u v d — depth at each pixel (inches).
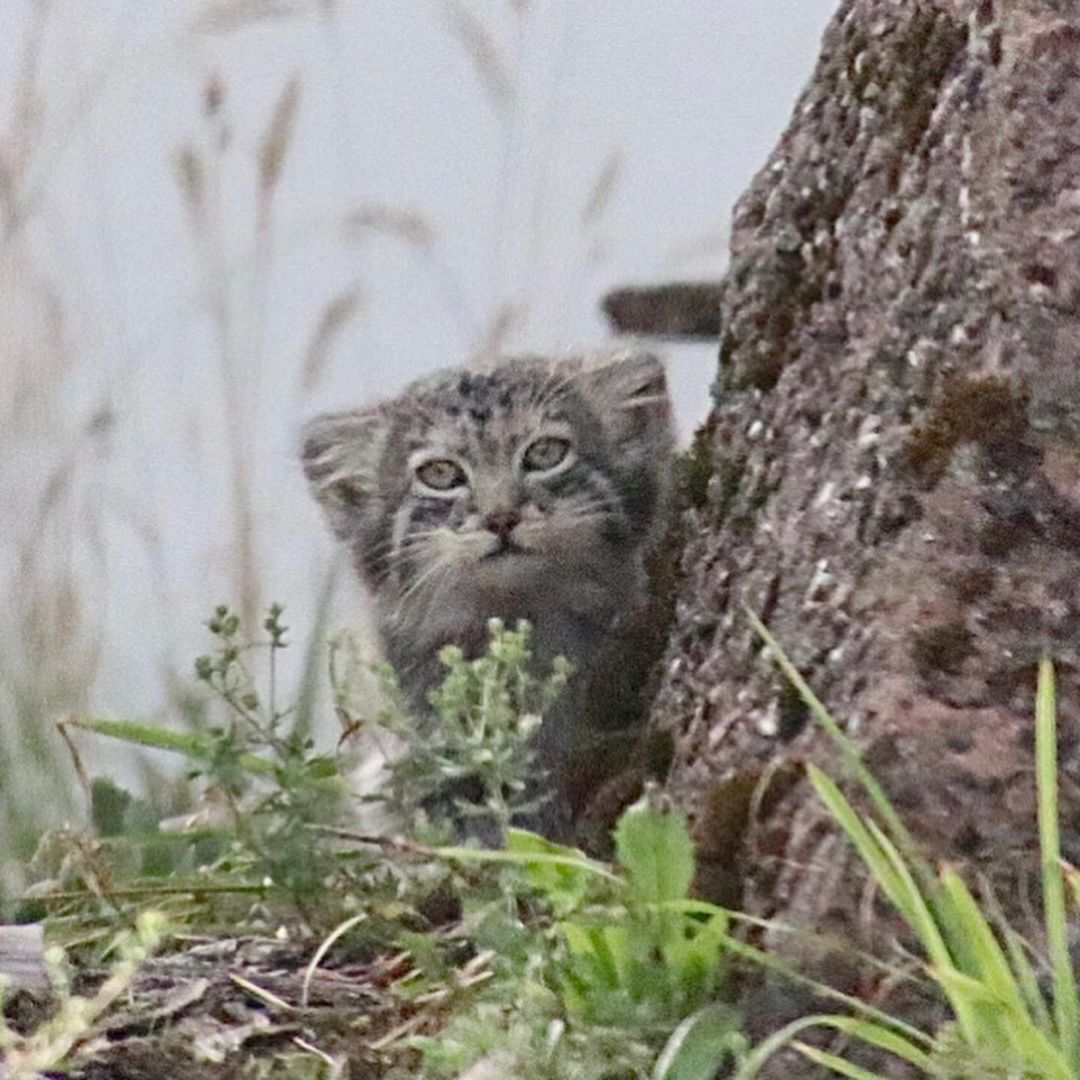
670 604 345.4
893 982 337.1
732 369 344.5
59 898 343.3
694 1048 337.1
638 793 343.0
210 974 340.8
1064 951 335.9
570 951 338.6
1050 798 336.2
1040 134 339.6
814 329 343.0
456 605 347.9
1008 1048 335.6
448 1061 338.0
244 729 349.7
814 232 343.6
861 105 343.3
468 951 341.4
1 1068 337.1
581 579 347.6
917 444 339.9
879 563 339.6
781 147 344.5
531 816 345.4
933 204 341.1
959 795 337.7
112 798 347.3
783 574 341.1
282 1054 339.0
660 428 348.2
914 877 337.4
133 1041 339.3
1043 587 338.3
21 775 353.7
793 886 338.0
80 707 355.3
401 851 342.3
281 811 342.0
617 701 345.7
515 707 345.1
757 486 343.0
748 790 339.3
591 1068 337.4
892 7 343.0
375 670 344.2
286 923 342.6
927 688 338.3
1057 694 338.0
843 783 338.0
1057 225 339.3
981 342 339.6
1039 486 339.0
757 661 340.8
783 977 337.7
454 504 347.9
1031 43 340.2
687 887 338.3
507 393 348.2
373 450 349.1
